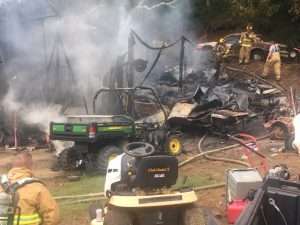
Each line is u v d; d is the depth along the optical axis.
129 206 5.29
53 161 14.34
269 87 19.25
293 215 4.25
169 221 5.48
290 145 12.50
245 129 16.27
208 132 16.23
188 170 11.41
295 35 31.48
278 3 31.81
